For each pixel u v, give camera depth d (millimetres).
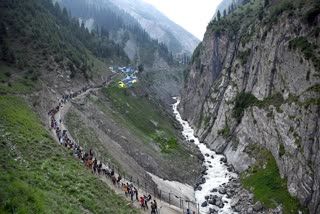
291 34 83875
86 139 67875
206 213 64188
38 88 85750
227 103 113750
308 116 64625
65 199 31828
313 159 60406
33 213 24016
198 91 156625
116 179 53312
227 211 65875
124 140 86188
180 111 178375
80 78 121875
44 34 122562
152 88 199125
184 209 60250
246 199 68750
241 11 153750
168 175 80312
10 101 62969
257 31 108125
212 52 148500
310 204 57781
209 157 100062
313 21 76750
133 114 118938
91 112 93062
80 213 30375
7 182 26141
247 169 81375
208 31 161875
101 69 164125
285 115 74688
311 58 71375
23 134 45406
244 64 111188
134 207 45344
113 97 122812
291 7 88188
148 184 65375
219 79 133875
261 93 93688
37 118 63594
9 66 89688
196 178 83875
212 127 118938
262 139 83875
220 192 74750
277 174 70688
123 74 176625
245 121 95938
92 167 52219
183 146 103875
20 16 119000
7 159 34250
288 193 63938
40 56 108375
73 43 158375
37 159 39594
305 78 71812
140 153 83875
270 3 113375
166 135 114000
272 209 62906
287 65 81750
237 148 94312
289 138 70250
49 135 53875
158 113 141375
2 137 40406
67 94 100625
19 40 107375
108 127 89000
